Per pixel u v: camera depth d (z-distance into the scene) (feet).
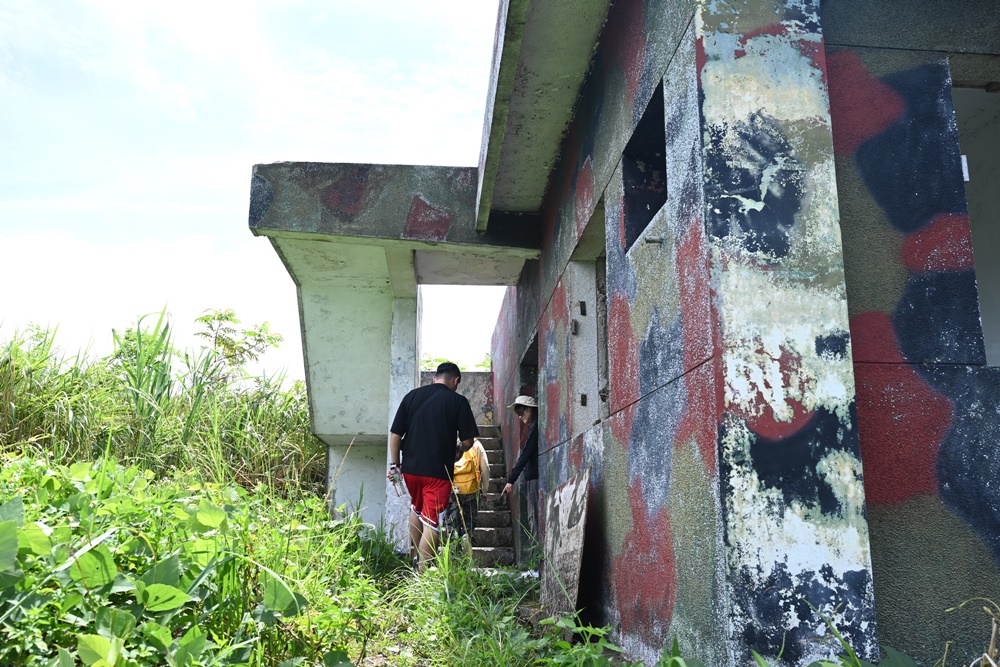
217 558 8.46
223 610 8.45
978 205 15.29
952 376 8.49
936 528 8.14
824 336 7.88
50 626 7.07
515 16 11.39
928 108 9.08
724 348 7.73
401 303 24.53
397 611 11.48
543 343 19.74
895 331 8.51
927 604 7.98
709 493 7.89
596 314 15.84
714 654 7.66
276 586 8.18
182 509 10.09
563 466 16.51
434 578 12.94
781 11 8.55
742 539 7.40
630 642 10.84
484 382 37.76
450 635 10.53
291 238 19.31
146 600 7.61
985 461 8.36
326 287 24.11
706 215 8.03
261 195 18.84
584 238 14.87
